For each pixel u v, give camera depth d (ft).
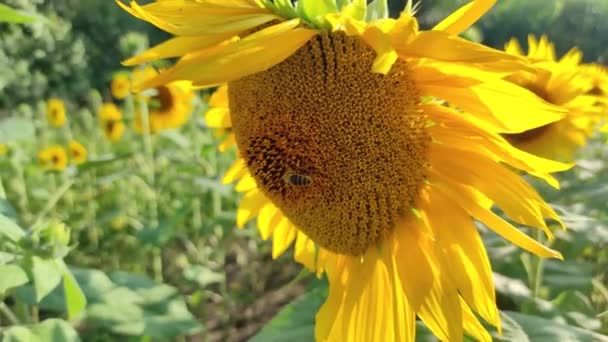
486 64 0.85
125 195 3.25
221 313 2.88
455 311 1.00
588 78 1.67
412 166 1.00
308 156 0.99
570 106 1.61
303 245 1.24
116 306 1.53
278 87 0.98
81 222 3.19
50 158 3.11
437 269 1.04
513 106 0.93
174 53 0.95
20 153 3.24
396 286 1.06
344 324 1.09
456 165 0.99
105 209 3.34
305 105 0.98
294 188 1.02
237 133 1.04
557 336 1.07
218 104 1.20
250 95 1.00
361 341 1.10
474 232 1.01
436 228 1.01
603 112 1.61
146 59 0.96
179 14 0.94
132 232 3.15
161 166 3.31
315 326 1.13
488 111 0.94
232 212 2.92
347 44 0.97
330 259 1.15
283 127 0.99
